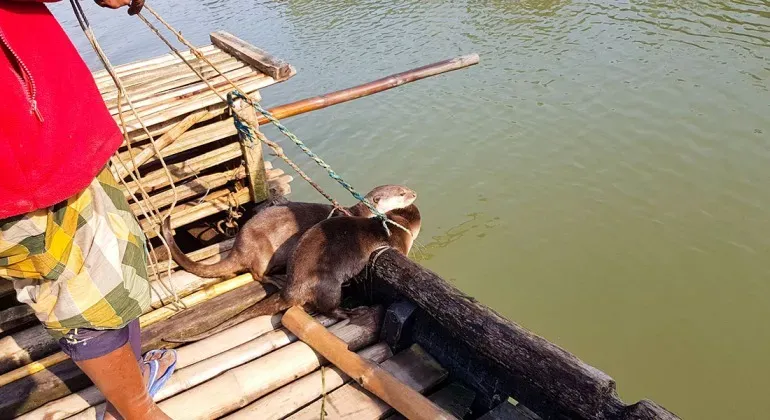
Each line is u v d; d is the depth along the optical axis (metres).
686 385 5.36
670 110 9.45
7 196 2.05
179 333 3.91
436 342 3.66
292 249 4.24
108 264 2.42
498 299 6.55
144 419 2.78
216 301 4.20
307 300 4.02
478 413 3.49
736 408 5.12
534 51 12.11
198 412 3.29
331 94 5.56
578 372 2.86
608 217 7.61
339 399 3.38
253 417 3.30
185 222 4.96
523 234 7.55
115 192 2.53
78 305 2.39
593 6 14.00
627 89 10.21
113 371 2.60
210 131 4.80
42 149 2.09
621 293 6.48
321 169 9.47
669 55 11.14
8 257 2.23
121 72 5.30
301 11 16.89
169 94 4.71
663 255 6.91
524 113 10.02
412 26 14.38
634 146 8.79
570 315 6.27
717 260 6.74
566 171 8.54
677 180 8.01
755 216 7.25
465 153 9.27
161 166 5.03
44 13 2.20
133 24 17.27
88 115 2.29
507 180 8.56
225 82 4.83
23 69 2.04
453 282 6.82
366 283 4.29
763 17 12.21
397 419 3.25
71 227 2.29
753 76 10.06
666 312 6.17
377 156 9.55
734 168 8.06
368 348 3.86
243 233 4.46
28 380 3.45
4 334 3.89
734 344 5.74
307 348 3.70
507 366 3.13
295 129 10.70
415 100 11.03
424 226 7.83
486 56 12.18
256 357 3.71
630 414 2.65
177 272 4.42
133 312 2.58
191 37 15.72
